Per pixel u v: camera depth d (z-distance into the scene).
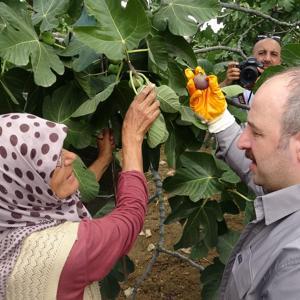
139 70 1.61
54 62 1.45
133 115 1.42
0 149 1.19
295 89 1.06
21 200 1.23
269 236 1.13
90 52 1.50
